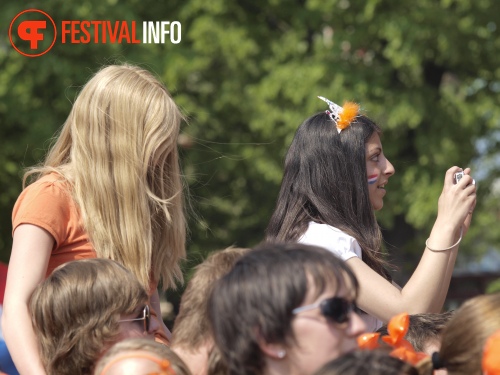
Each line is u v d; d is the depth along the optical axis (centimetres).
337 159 898
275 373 568
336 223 880
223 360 606
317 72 3155
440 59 3200
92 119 847
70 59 2878
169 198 870
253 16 3456
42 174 880
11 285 771
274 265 574
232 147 3562
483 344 586
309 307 564
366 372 533
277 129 3378
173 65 3038
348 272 580
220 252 758
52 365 725
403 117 3095
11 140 2941
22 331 743
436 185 3131
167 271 897
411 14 3089
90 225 827
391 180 3197
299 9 3316
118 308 721
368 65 3225
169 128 864
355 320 575
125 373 637
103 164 838
